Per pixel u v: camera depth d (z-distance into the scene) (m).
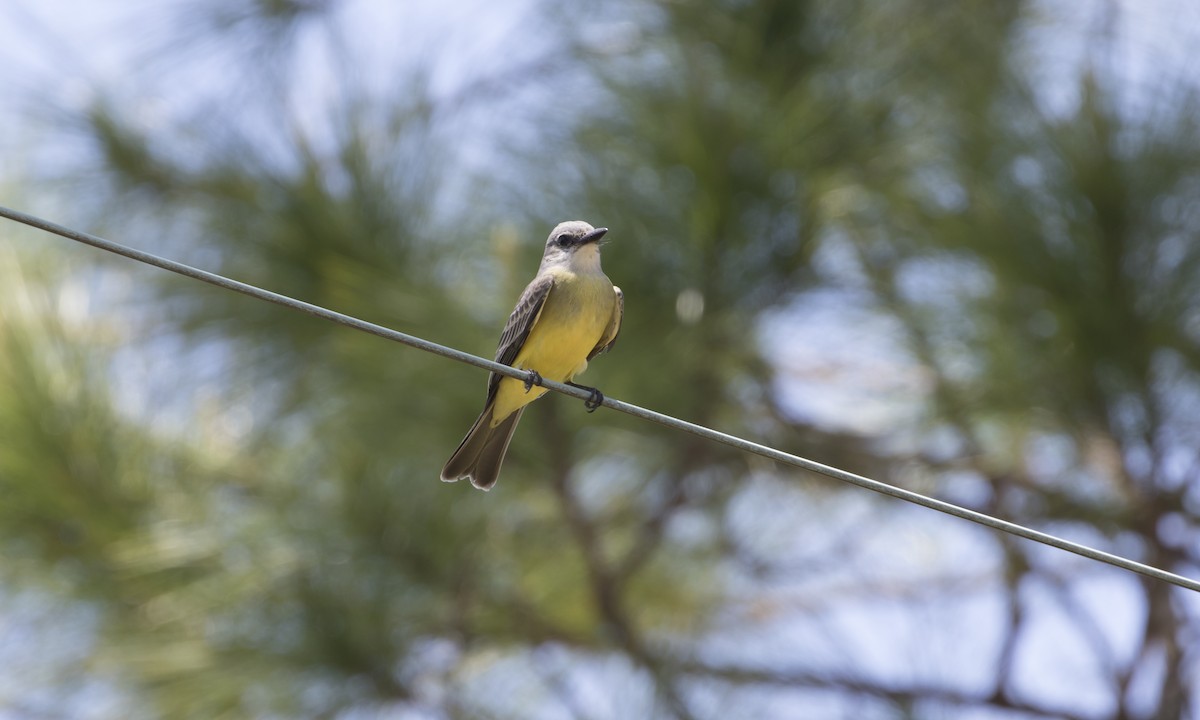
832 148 10.69
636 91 10.88
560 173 11.01
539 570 11.80
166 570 10.53
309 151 10.77
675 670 11.20
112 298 11.08
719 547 12.71
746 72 10.75
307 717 10.55
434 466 11.01
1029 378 10.35
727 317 10.75
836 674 11.03
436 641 11.42
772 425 12.12
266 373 10.91
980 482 12.16
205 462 11.00
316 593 10.59
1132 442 10.30
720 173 10.38
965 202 10.53
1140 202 9.51
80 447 10.37
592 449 11.39
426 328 10.48
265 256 10.61
